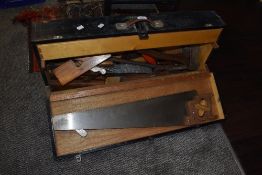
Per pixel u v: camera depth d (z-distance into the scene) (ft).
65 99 4.06
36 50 3.45
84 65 4.05
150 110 4.33
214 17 4.20
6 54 5.45
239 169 4.49
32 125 4.52
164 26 3.84
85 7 5.38
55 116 3.97
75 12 5.35
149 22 3.83
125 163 4.26
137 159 4.33
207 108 4.62
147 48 4.05
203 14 4.22
